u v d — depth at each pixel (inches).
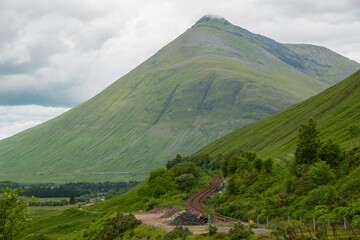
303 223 2180.1
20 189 1445.6
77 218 5718.5
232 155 6461.6
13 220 1401.3
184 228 2362.2
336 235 1576.0
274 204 2970.0
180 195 5216.5
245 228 2027.6
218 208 3796.8
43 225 5506.9
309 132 3705.7
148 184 6117.1
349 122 5900.6
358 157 2908.5
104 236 2886.3
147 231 2512.3
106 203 7514.8
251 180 4271.7
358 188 2303.2
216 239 1856.5
